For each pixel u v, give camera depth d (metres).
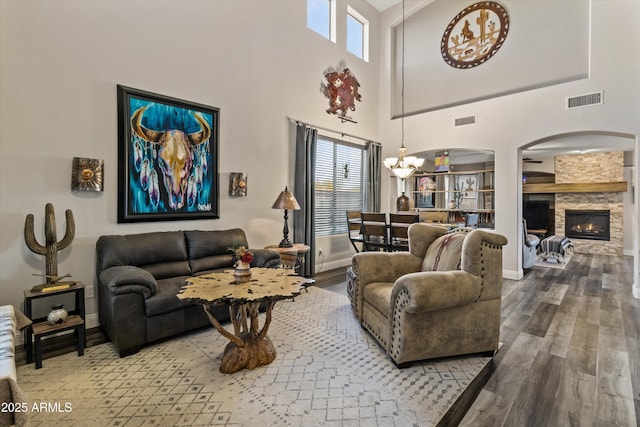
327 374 2.16
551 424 1.68
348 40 6.18
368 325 2.78
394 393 1.94
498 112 5.14
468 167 8.66
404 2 6.37
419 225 3.20
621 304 3.64
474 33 5.68
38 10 2.66
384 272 2.97
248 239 4.30
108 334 2.61
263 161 4.47
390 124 6.60
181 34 3.58
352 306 3.26
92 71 2.95
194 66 3.69
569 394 1.94
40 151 2.69
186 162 3.62
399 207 5.89
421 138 6.11
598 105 4.23
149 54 3.32
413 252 3.12
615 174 7.45
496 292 2.40
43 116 2.70
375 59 6.66
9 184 2.56
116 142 3.10
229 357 2.19
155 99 3.35
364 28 6.49
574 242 7.93
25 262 2.65
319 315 3.28
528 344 2.62
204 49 3.79
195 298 2.05
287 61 4.79
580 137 5.99
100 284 2.79
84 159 2.88
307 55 5.12
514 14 5.25
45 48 2.70
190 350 2.51
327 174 5.63
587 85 4.32
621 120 4.07
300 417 1.72
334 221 5.80
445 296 2.13
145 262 3.04
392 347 2.29
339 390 1.97
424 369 2.23
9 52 2.54
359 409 1.79
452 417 1.73
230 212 4.09
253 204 4.36
